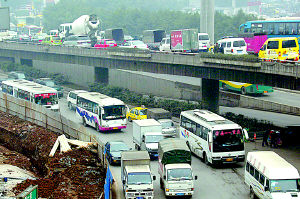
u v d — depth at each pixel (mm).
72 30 95875
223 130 36688
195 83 73875
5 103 60781
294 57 50250
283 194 26812
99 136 48594
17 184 31422
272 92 70562
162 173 32031
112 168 37469
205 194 31531
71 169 34906
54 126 49000
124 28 147875
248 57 44469
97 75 80125
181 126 43781
